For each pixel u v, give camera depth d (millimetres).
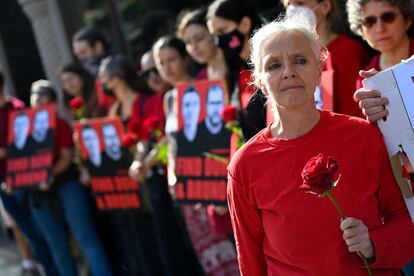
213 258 5445
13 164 7031
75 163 6898
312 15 3682
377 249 2746
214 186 4824
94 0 9070
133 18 8711
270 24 2881
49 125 6789
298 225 2805
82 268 7371
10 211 7543
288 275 2883
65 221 7051
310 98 2812
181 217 5789
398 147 2846
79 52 7449
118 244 6836
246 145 2957
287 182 2826
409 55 3758
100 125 6328
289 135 2869
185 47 5672
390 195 2861
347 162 2785
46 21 9250
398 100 2834
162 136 5789
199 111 4891
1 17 10367
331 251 2779
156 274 6344
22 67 10422
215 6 4500
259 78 2936
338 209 2693
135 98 6160
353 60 3953
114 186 6344
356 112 3930
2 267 8805
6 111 7496
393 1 3633
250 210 2969
